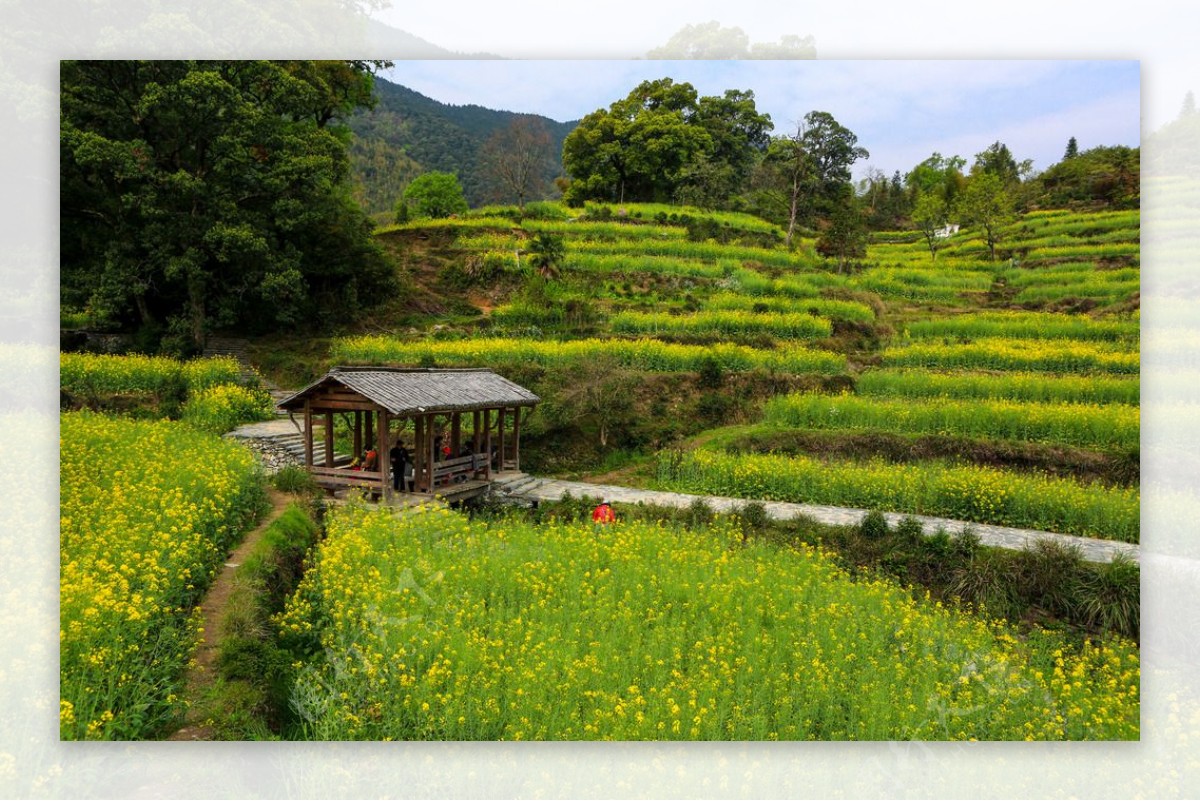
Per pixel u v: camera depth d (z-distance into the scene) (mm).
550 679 8984
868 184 66438
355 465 17328
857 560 15086
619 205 48250
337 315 29812
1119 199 48094
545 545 13750
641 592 11820
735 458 20047
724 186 51938
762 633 10766
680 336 27484
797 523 16250
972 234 48562
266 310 28312
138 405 21156
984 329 29359
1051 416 20203
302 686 8570
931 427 21219
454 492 17094
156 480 12578
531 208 45750
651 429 23125
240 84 26078
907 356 26875
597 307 30578
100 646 7684
